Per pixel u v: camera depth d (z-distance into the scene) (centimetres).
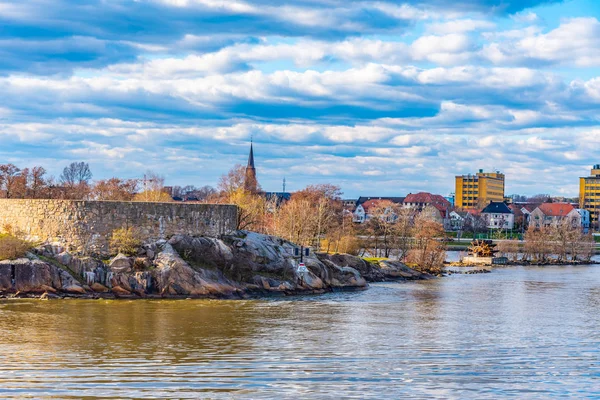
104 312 6725
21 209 8225
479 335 5978
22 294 7506
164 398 3788
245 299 8188
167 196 15738
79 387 3959
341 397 3866
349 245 14550
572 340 5766
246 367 4494
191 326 6078
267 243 9219
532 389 4109
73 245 8044
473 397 3928
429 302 8550
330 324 6400
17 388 3925
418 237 16050
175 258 8044
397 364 4672
